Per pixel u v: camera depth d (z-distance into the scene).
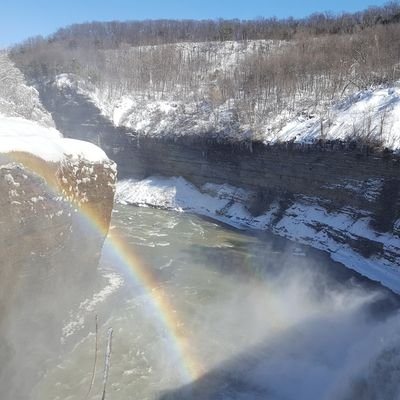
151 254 25.06
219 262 24.45
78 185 15.97
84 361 14.28
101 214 17.64
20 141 13.56
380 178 26.25
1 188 12.20
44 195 13.81
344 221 27.38
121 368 14.23
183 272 22.75
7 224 12.45
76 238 16.16
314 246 27.23
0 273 12.36
